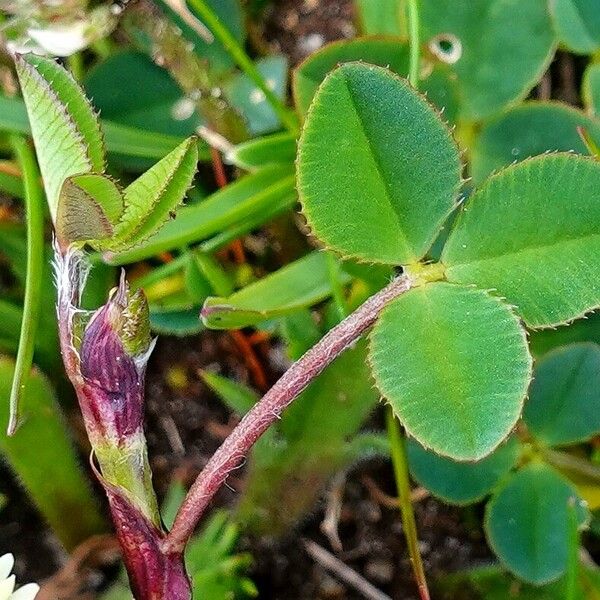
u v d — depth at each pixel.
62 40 0.09
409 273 0.06
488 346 0.06
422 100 0.06
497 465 0.09
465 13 0.10
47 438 0.09
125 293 0.06
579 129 0.09
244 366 0.11
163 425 0.11
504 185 0.06
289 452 0.09
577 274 0.06
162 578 0.06
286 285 0.09
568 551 0.08
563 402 0.09
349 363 0.08
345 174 0.06
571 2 0.10
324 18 0.12
